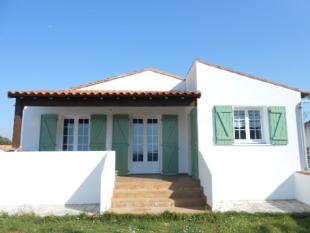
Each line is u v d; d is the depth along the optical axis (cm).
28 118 1073
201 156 895
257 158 948
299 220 705
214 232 605
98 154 922
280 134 966
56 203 894
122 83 1175
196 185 884
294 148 967
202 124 948
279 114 979
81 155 920
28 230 611
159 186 874
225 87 979
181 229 619
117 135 1052
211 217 711
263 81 998
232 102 973
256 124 1005
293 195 944
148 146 1097
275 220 695
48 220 698
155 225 652
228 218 708
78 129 1092
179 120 1093
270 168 948
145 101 922
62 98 897
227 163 938
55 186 903
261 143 978
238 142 980
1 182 891
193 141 995
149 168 1085
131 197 837
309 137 1595
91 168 916
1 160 900
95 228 627
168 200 816
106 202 771
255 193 932
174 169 1040
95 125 1055
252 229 626
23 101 889
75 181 909
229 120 955
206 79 977
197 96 913
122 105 918
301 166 959
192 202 818
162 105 925
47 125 1048
